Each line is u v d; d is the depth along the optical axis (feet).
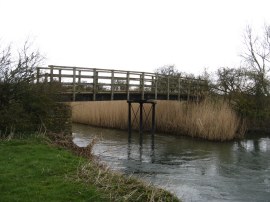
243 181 48.06
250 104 98.58
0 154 34.32
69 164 31.83
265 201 39.55
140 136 89.40
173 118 95.09
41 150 36.88
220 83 105.19
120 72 76.69
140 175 49.90
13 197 23.12
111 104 103.65
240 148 75.87
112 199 24.47
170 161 60.70
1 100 45.47
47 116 48.98
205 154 68.13
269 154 69.26
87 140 79.10
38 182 26.45
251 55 119.14
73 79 62.69
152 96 88.94
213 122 85.35
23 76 47.62
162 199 26.55
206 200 39.32
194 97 100.89
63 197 23.65
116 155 64.39
